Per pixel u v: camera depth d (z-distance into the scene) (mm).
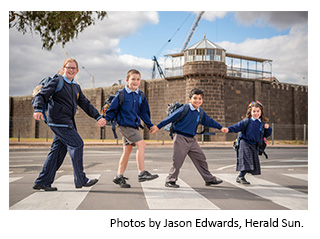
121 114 5047
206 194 4734
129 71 5156
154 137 28359
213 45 27828
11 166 8711
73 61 4824
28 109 39406
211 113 25859
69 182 5695
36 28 12945
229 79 27719
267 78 36688
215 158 11273
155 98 29078
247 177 6461
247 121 5574
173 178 5262
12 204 4059
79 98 4984
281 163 9656
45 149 15969
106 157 11242
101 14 12914
